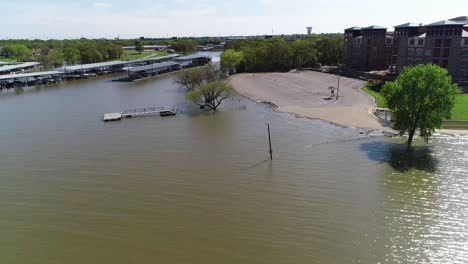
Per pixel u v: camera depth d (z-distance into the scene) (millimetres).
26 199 55406
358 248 42188
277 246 42750
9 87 169500
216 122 99875
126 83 177125
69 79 192875
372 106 113062
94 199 54969
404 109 74438
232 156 72125
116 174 64188
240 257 40875
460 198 53562
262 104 122688
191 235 45156
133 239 44562
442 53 140375
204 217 49281
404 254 41094
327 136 84438
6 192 57844
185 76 141000
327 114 104750
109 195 56188
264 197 54562
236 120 101562
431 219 48031
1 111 118438
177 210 51250
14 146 81250
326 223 47344
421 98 71562
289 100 126188
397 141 79875
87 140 84812
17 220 49500
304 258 40594
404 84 73188
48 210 52000
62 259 41125
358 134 85375
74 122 102188
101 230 46719
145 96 141000
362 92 135625
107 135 88688
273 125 95375
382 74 162875
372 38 191250
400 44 155000
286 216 49156
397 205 51688
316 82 162875
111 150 77188
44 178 63062
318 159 69750
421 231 45406
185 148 77562
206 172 64250
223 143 80625
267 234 45125
